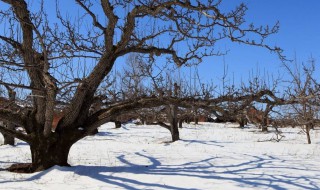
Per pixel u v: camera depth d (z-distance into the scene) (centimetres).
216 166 1093
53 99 922
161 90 1037
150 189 783
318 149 1647
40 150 1009
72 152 1523
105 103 1123
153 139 2459
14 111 1039
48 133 1005
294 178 914
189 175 931
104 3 870
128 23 956
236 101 1020
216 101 1015
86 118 1061
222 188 797
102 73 1002
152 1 925
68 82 916
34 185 816
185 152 1501
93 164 1162
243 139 2298
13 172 998
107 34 947
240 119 1123
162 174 940
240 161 1205
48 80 899
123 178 885
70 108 1014
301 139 2311
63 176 894
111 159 1286
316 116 2030
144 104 1033
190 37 1058
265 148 1697
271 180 887
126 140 2361
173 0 891
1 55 927
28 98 1077
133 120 4859
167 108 2238
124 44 998
